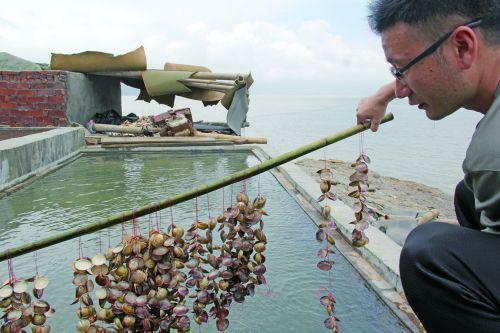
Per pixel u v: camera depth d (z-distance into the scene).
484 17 1.23
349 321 2.50
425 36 1.27
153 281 1.66
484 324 1.24
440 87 1.32
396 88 1.46
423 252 1.31
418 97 1.38
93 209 5.11
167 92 11.36
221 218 1.74
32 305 1.64
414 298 1.35
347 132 1.65
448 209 6.39
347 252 3.46
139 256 1.66
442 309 1.29
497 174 1.22
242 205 1.74
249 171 1.62
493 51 1.27
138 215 1.64
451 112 1.38
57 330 2.44
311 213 4.59
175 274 1.67
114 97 14.34
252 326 2.41
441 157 11.34
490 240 1.29
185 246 1.74
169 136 10.28
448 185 8.46
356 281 3.01
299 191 5.64
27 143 6.61
